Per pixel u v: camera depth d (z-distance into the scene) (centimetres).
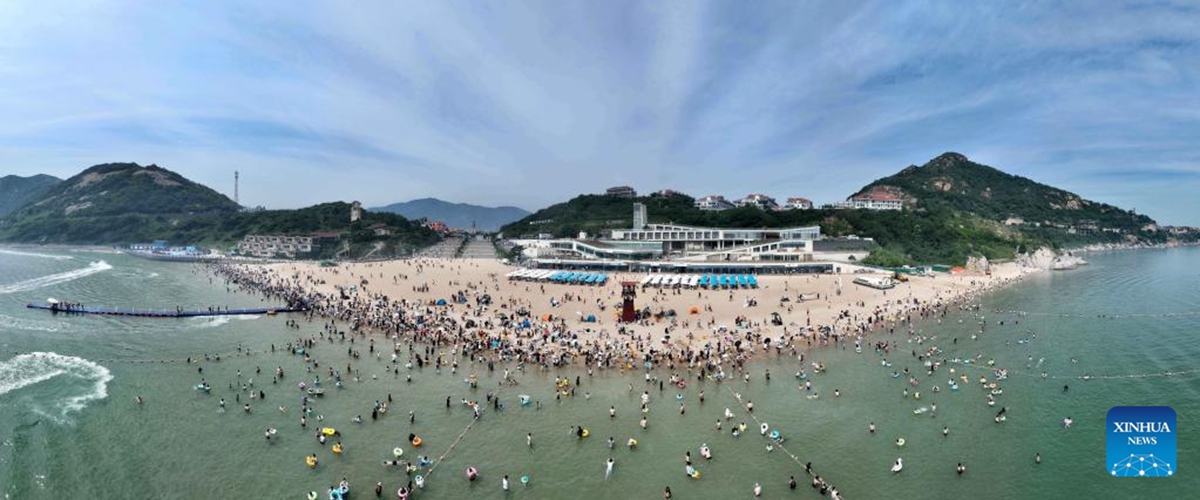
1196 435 4900
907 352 7281
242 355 6994
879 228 19200
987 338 8012
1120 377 6312
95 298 11244
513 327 8175
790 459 4588
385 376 6278
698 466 4481
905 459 4575
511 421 5222
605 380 6206
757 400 5709
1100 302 11144
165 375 6253
